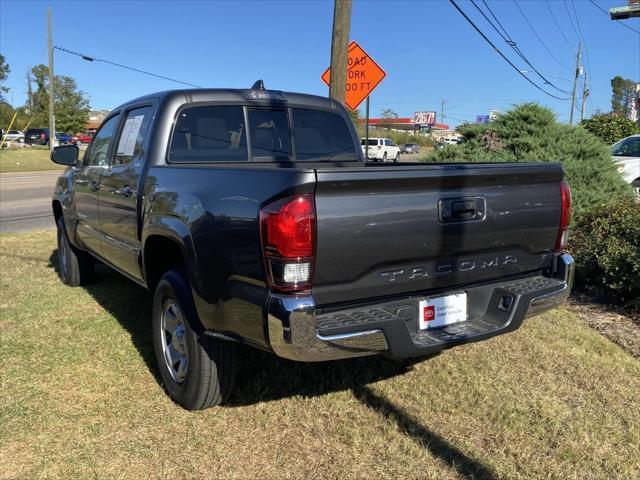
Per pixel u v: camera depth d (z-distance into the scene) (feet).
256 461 10.08
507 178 11.02
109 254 16.33
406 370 13.66
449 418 11.46
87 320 16.80
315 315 8.93
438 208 10.15
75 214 18.84
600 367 13.93
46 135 167.43
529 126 27.55
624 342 15.71
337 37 26.78
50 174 92.68
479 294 11.43
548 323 17.11
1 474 9.52
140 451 10.28
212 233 10.12
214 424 11.21
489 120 29.71
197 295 10.64
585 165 25.40
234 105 14.66
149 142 13.50
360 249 9.36
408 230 9.82
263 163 15.08
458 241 10.51
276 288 9.00
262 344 9.43
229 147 14.53
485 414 11.64
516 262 11.80
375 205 9.42
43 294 19.49
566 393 12.60
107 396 12.25
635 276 18.02
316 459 10.15
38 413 11.43
